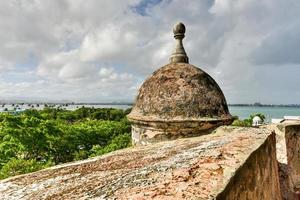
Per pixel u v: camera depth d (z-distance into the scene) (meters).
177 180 2.39
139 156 4.13
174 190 2.16
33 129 24.88
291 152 7.49
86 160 4.70
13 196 3.07
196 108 6.97
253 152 3.12
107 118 64.75
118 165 3.73
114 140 31.28
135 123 7.45
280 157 7.30
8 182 3.72
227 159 2.87
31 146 24.52
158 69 8.06
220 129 5.57
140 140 7.33
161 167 2.97
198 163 2.83
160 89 7.31
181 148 4.12
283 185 6.95
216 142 4.01
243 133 4.58
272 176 4.43
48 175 3.83
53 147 28.78
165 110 6.98
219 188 2.12
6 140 23.56
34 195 2.99
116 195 2.31
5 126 24.05
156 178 2.58
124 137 31.61
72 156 31.44
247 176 2.82
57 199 2.65
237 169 2.52
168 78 7.45
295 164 7.46
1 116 25.55
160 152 4.12
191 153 3.40
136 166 3.41
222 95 7.66
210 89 7.41
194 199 1.95
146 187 2.36
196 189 2.14
